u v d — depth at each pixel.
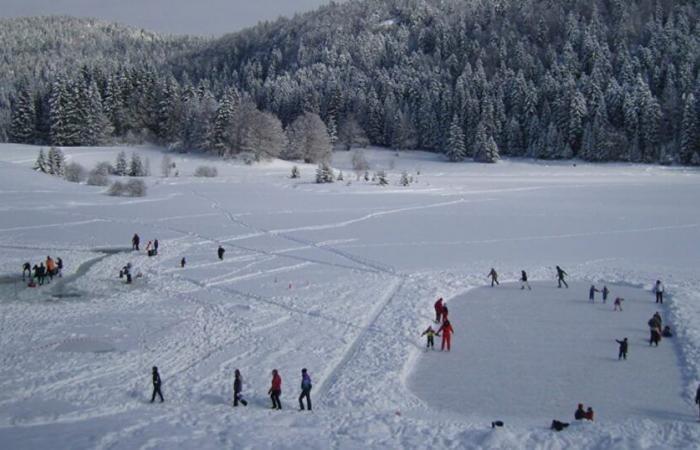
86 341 28.98
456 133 139.50
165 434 19.39
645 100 131.75
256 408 22.14
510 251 48.59
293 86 182.12
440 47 196.00
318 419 20.95
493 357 27.52
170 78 148.62
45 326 31.17
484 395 23.56
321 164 101.06
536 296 36.91
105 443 18.61
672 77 143.88
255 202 74.19
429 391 24.03
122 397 22.94
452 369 26.25
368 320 32.31
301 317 32.66
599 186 96.88
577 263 44.38
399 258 46.19
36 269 39.53
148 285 39.16
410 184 98.25
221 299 35.94
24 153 116.44
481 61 172.75
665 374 25.34
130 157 119.75
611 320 32.31
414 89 168.25
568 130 138.38
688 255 46.50
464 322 32.38
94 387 23.78
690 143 124.62
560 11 196.12
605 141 129.75
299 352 27.73
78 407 21.86
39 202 68.06
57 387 23.72
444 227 59.03
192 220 60.91
